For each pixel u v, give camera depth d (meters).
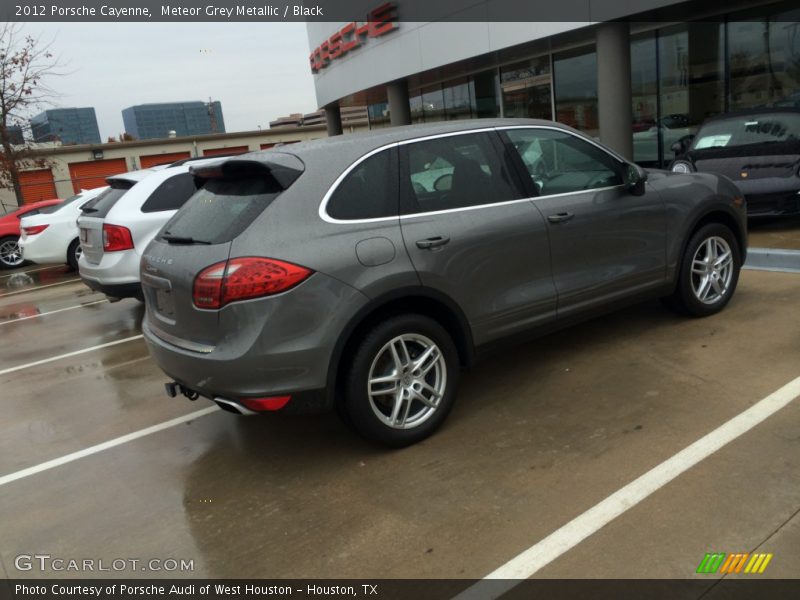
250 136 39.06
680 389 4.05
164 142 36.47
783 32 11.38
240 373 3.31
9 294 11.65
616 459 3.36
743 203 5.36
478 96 18.81
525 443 3.65
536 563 2.67
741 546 2.62
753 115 9.16
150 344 3.94
